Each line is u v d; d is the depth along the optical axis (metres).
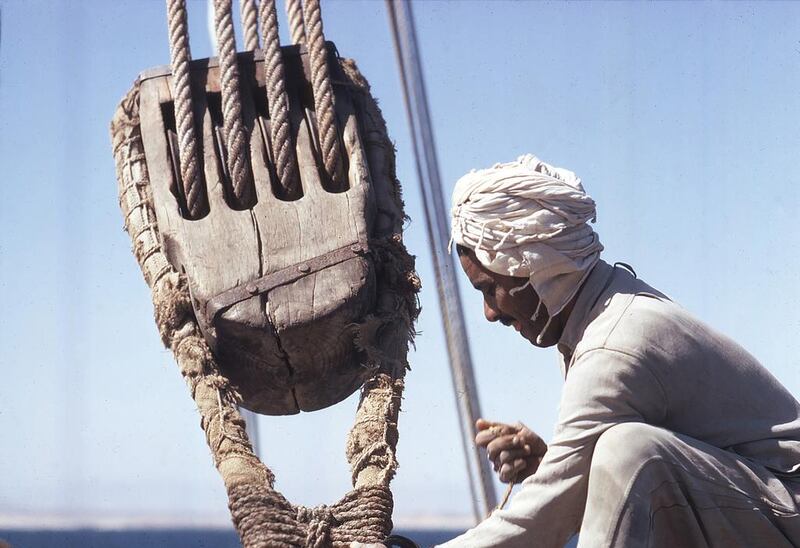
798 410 2.56
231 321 2.94
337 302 2.96
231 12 3.29
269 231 3.07
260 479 2.69
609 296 2.56
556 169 2.71
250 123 3.26
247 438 2.83
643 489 2.34
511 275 2.58
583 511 2.46
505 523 2.44
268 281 2.98
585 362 2.47
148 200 3.26
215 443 2.80
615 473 2.35
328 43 3.43
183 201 3.22
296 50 3.37
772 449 2.48
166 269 3.09
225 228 3.07
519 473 2.74
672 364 2.45
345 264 3.02
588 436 2.42
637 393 2.44
